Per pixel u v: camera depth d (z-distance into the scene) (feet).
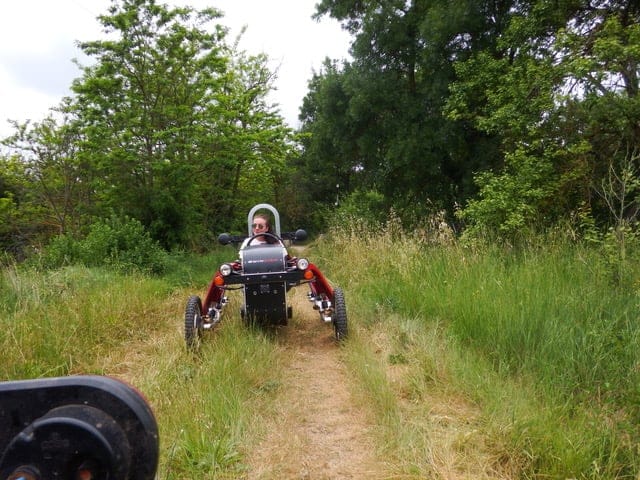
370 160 50.19
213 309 17.56
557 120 28.86
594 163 28.12
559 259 20.68
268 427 11.29
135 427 4.21
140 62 41.47
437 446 9.93
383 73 45.85
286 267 17.85
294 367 15.81
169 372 13.85
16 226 44.73
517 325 14.44
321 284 18.51
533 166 28.81
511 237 27.20
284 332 20.08
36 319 17.15
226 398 11.76
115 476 3.84
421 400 12.35
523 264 20.68
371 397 12.48
